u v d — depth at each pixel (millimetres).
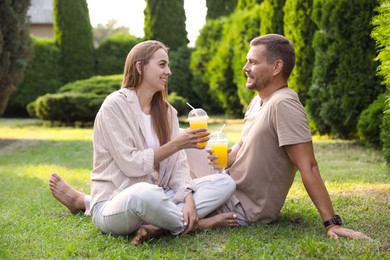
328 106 8508
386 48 4152
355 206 4066
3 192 5340
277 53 3393
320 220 3650
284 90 3398
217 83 15656
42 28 29172
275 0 11320
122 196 3109
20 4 11188
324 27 8367
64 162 7703
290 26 9945
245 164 3494
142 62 3424
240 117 15953
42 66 18375
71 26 18578
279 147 3377
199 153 3883
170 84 17812
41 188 5570
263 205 3469
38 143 10602
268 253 2904
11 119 18125
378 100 7375
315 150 7938
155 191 3068
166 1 18234
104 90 14789
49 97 14375
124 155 3277
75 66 18688
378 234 3232
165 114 3557
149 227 3217
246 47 13562
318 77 8641
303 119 3273
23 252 3074
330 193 4668
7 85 11445
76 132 12727
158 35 18344
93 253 3018
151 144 3498
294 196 4586
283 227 3465
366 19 7883
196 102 18234
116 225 3203
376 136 7238
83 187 5512
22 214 4145
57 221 3834
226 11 18547
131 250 3039
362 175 5641
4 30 10883
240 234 3279
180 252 3008
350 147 8148
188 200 3361
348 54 8133
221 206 3574
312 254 2857
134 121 3393
